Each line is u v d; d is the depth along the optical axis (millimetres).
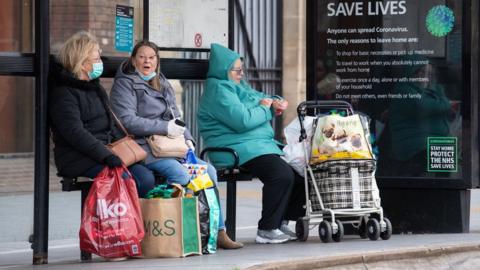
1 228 17547
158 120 13172
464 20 15320
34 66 12508
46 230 12656
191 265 11750
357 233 15406
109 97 13469
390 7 15547
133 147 12516
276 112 14734
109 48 21516
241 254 12938
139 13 15648
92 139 12211
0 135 22719
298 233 14562
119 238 12016
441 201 15617
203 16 15117
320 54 15797
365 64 15680
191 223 12695
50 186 22484
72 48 12477
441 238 14891
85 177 12906
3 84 22875
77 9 21766
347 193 14266
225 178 14266
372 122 15711
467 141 15414
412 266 13234
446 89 15492
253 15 27750
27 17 21391
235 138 14281
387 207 15734
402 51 15570
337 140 14227
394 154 15656
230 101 14195
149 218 12492
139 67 13398
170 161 12977
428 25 15469
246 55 27703
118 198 12047
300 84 27828
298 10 27734
